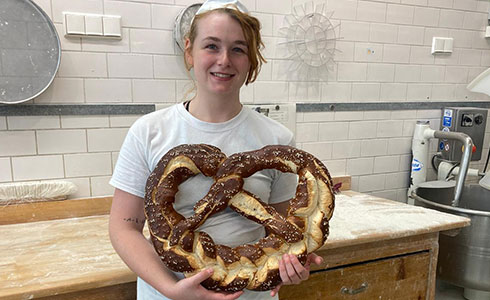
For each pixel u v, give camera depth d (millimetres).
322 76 2154
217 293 847
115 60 1700
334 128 2242
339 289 1478
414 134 2410
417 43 2379
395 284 1586
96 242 1403
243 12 924
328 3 2084
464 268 1849
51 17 1562
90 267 1185
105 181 1772
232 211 955
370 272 1523
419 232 1535
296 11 2018
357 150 2338
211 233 925
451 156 2395
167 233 852
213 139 967
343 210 1796
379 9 2221
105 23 1635
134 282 1202
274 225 873
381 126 2379
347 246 1449
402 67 2369
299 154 940
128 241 927
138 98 1769
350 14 2152
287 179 1065
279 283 879
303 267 862
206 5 926
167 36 1772
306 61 2084
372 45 2250
